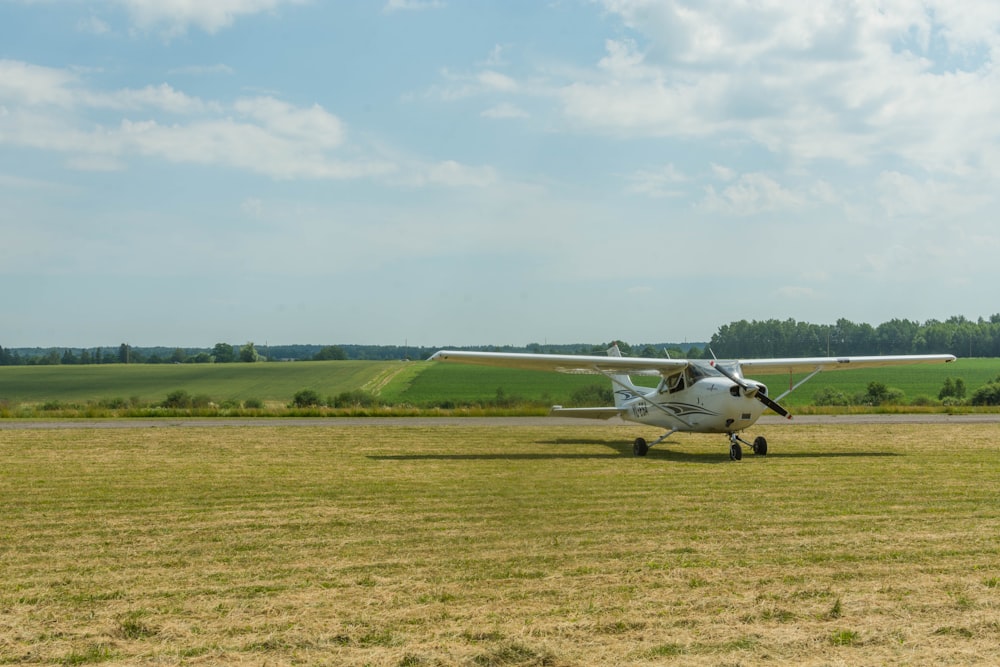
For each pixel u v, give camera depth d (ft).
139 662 15.33
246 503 33.86
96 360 338.13
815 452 55.52
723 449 58.70
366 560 23.44
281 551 24.72
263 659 15.43
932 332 356.18
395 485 39.11
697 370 55.21
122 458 51.62
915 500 33.71
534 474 43.27
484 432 73.82
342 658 15.46
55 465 47.80
